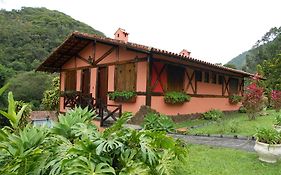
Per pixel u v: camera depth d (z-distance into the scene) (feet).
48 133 11.86
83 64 47.60
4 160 10.28
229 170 15.58
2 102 58.80
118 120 12.25
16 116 12.30
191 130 31.01
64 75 53.31
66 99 45.78
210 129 31.01
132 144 10.94
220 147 21.85
